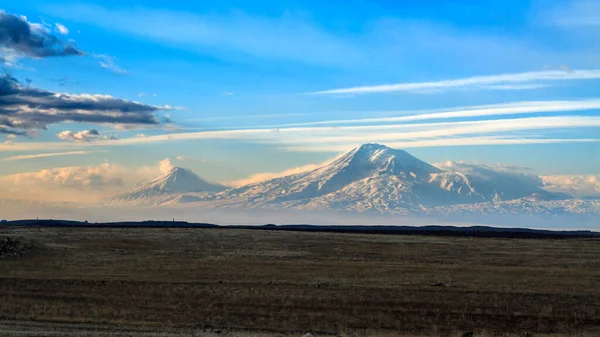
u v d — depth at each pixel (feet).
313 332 126.11
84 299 158.71
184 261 246.47
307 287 176.55
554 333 133.08
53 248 273.33
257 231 432.66
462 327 137.39
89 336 103.04
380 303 155.63
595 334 131.23
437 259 262.47
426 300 158.81
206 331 121.90
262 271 213.25
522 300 159.94
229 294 165.58
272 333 122.83
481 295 165.07
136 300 158.10
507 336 128.06
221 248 305.94
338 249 307.99
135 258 254.88
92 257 254.47
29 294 164.25
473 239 411.75
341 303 155.63
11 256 242.17
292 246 322.34
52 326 120.06
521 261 256.73
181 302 155.94
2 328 113.39
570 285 182.50
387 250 306.14
